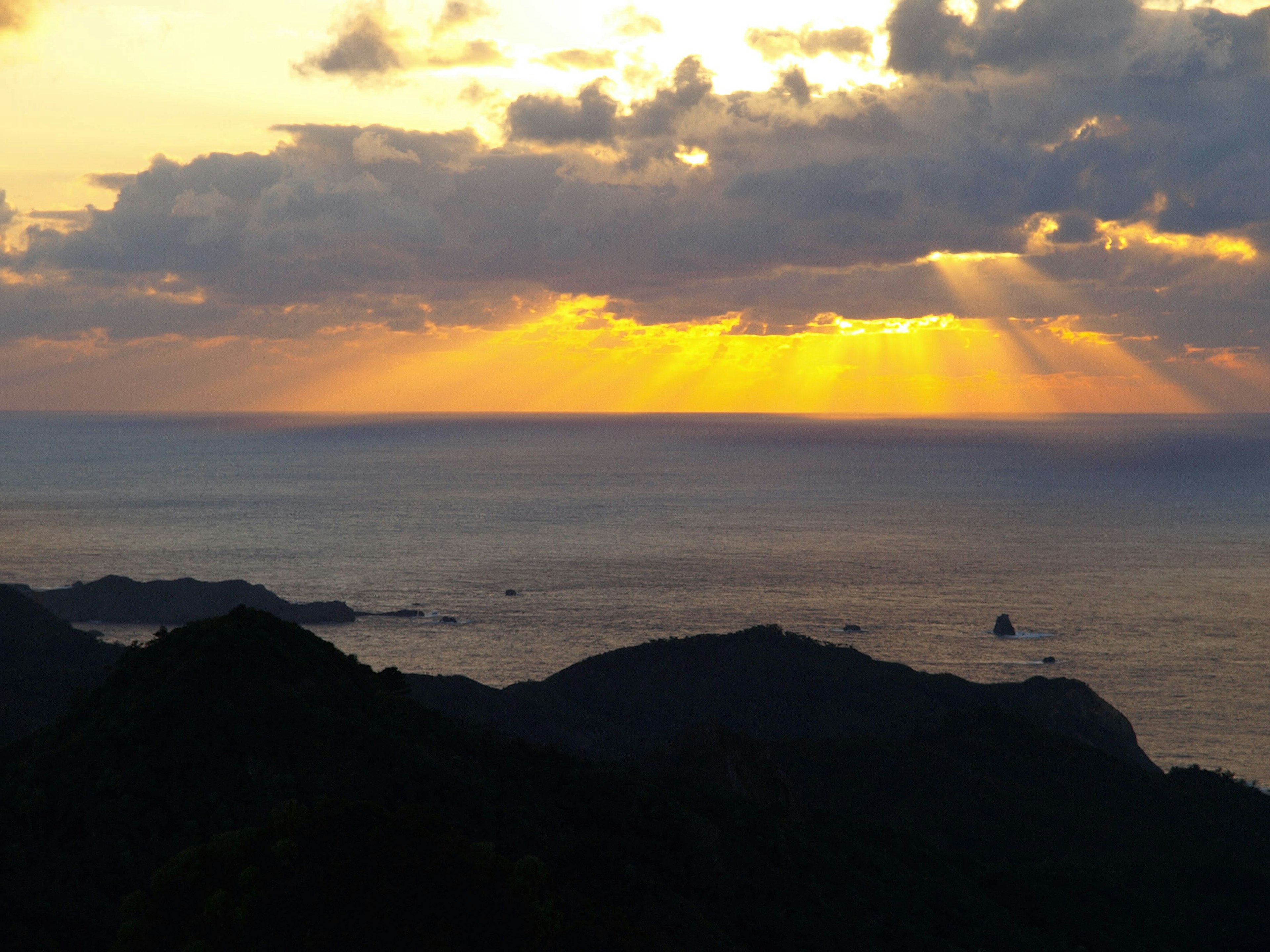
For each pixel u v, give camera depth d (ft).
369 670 179.73
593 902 112.88
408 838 99.81
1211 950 184.55
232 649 153.89
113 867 116.57
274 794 130.00
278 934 89.81
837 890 154.20
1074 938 174.91
